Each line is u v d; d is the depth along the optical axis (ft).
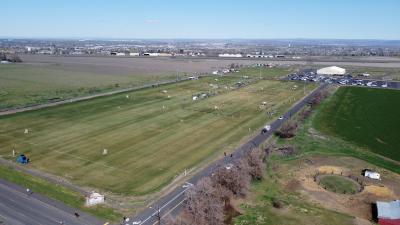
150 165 323.78
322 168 331.77
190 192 245.45
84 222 228.02
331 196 277.85
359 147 397.19
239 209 250.98
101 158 335.88
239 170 278.87
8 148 353.92
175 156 347.56
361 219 245.65
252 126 460.96
